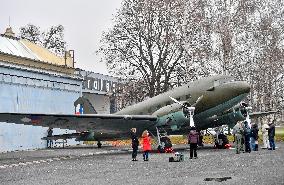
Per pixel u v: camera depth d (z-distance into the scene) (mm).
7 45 41219
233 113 26828
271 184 9992
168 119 25078
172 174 13125
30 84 34156
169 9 44344
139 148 32688
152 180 11711
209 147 29750
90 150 30656
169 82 46219
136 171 14555
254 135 25062
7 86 31594
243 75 44906
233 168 14281
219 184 10320
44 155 25547
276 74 45656
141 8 45188
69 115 22203
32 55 42875
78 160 20750
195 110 25875
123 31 46625
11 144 31922
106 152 27688
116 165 17312
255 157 19078
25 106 33344
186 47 43844
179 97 26594
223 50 42938
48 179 12836
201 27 44375
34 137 34594
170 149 25406
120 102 47656
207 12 44656
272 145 25328
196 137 19625
